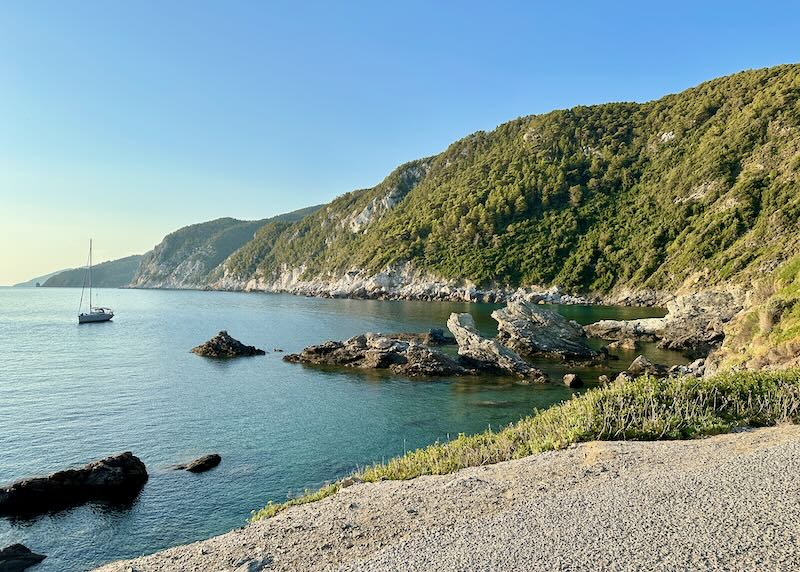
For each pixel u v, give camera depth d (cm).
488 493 1109
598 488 1015
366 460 2536
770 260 9050
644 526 793
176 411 3416
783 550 659
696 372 4059
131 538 1806
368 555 878
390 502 1166
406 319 9994
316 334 8088
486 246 16275
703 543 707
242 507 2041
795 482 897
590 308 11419
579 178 17150
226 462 2506
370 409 3494
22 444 2723
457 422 3178
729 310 6519
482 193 18162
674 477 1020
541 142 19125
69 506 2031
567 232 15238
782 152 11856
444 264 16388
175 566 1000
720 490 908
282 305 15700
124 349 6481
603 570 670
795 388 1584
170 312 13388
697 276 10681
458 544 837
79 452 2617
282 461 2522
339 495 1351
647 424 1473
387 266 17638
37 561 1656
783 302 3175
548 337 5984
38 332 8588
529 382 4403
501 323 6362
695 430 1422
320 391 4050
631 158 16875
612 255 13550
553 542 782
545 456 1358
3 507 1981
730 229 11131
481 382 4400
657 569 651
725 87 15988
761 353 2867
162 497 2119
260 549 1002
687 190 13612
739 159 13025
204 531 1855
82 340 7462
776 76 14700
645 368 4525
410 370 4769
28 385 4225
